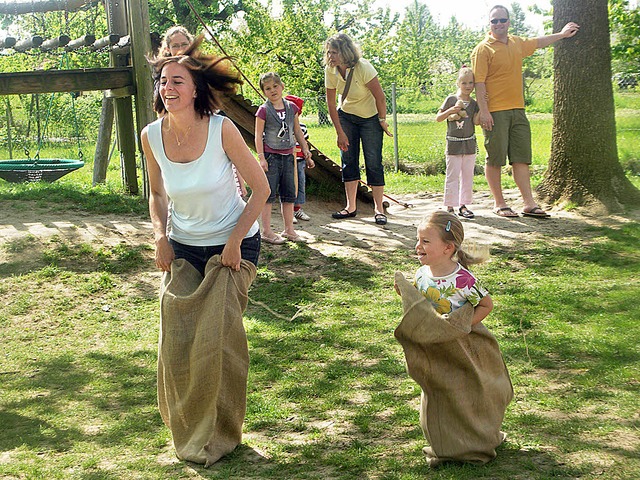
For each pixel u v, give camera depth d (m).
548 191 10.18
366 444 4.15
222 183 4.20
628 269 7.38
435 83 43.56
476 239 8.72
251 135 11.41
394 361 5.44
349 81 9.60
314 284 7.40
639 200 9.80
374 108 9.76
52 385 5.26
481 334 3.83
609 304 6.40
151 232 9.00
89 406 4.89
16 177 14.09
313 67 30.17
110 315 6.76
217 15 23.84
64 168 14.49
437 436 3.80
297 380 5.16
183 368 4.05
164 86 4.04
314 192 11.45
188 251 4.30
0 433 4.50
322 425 4.46
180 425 4.12
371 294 7.08
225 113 10.98
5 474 3.94
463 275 3.82
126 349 5.96
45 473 3.92
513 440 4.05
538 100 36.78
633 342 5.50
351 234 9.20
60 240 8.46
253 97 26.61
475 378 3.76
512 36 9.61
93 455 4.16
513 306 6.46
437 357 3.77
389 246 8.66
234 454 4.10
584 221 9.36
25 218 9.44
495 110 9.59
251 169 4.18
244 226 4.17
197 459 3.97
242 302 4.26
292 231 8.87
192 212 4.22
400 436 4.25
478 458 3.79
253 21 25.19
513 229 9.12
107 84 10.98
